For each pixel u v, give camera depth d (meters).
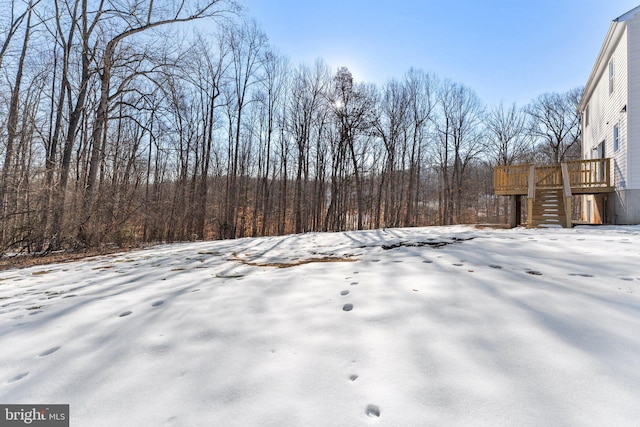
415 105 23.03
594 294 2.53
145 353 1.91
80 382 1.63
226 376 1.61
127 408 1.40
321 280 3.51
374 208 26.38
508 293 2.62
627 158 8.92
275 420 1.28
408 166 24.20
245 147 21.89
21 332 2.37
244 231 19.56
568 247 4.62
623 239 5.30
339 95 19.16
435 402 1.33
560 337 1.83
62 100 11.41
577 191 9.99
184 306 2.80
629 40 8.92
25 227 8.73
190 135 17.22
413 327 2.07
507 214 29.06
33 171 9.20
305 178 21.25
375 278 3.40
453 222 24.38
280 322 2.30
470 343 1.81
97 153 10.43
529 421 1.19
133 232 11.45
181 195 16.22
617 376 1.44
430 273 3.44
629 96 8.88
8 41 10.80
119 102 10.76
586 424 1.16
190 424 1.28
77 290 3.80
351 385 1.48
